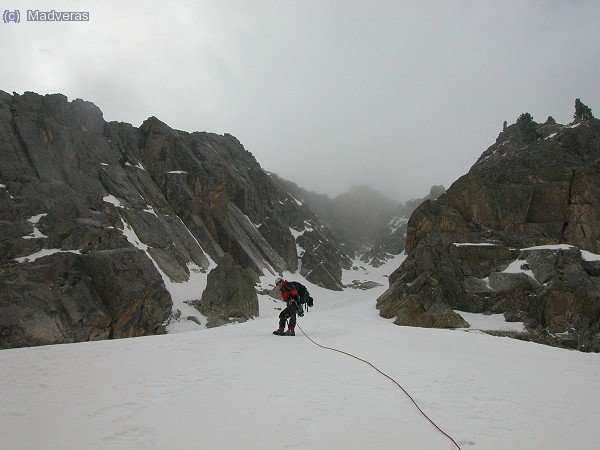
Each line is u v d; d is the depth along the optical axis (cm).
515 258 2967
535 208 3444
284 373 686
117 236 3075
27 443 413
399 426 457
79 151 3753
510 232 3425
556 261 2770
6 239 2525
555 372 764
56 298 2352
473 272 2941
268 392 574
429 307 2720
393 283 3462
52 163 3341
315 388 596
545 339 2350
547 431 456
